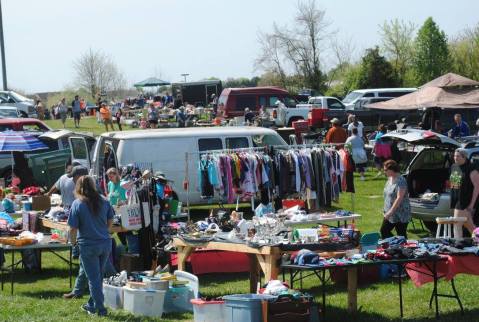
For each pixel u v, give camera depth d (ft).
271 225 37.27
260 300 29.53
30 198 53.57
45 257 50.62
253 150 59.57
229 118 147.23
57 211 43.45
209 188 57.31
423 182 54.19
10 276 45.14
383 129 91.35
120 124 145.48
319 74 223.92
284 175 57.47
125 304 34.99
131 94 283.79
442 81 85.40
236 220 40.14
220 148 63.31
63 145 78.18
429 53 217.15
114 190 44.86
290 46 223.92
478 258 34.01
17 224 45.42
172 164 61.98
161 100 200.13
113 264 42.47
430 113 93.25
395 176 43.39
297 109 134.62
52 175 71.46
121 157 61.00
